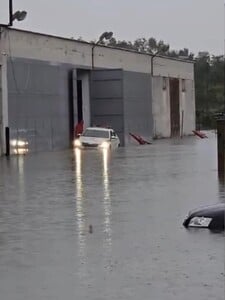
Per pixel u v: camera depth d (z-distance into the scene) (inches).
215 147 1830.7
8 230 456.4
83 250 378.9
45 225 475.5
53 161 1305.4
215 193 651.5
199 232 426.9
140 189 709.3
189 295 277.3
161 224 465.1
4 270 332.5
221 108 4714.6
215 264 332.8
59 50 1985.7
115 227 457.7
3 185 794.8
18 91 1738.4
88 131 1881.2
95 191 700.7
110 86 2247.8
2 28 1668.3
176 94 3014.3
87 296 280.4
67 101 2030.0
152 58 2733.8
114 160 1272.1
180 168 1016.9
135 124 2378.2
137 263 340.8
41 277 315.9
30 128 1791.3
